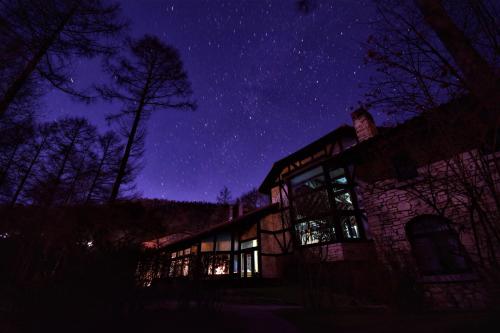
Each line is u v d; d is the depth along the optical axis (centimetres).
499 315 338
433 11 333
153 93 1520
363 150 970
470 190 337
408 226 808
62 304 422
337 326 461
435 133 398
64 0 991
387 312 598
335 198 1304
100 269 458
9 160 1382
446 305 675
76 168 1780
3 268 527
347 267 914
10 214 737
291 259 1388
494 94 287
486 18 292
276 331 454
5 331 362
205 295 616
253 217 1653
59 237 542
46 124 1969
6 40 884
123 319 455
